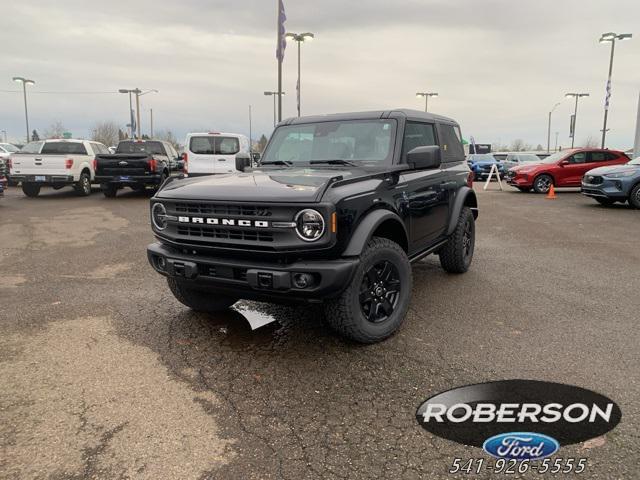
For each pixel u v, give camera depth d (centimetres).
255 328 453
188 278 390
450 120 659
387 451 273
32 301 534
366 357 389
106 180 1650
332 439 283
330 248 349
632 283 605
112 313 494
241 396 331
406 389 339
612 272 660
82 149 1806
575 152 1973
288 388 341
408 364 377
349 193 372
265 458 266
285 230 349
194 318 479
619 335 432
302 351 402
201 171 1608
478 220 1193
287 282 348
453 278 628
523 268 684
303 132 541
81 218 1203
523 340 421
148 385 345
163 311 500
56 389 339
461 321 468
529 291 569
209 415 308
